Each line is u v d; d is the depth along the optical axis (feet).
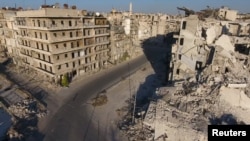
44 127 91.76
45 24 131.03
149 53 263.49
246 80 110.22
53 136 85.51
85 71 169.17
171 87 114.73
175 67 126.72
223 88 99.19
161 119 83.76
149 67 195.72
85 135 86.58
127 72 179.11
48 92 131.13
